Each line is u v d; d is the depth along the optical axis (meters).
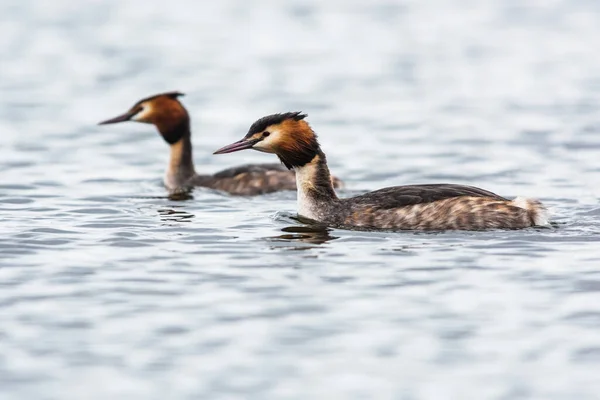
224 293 13.20
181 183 20.97
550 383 10.77
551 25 41.38
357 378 10.87
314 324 12.18
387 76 32.59
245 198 19.42
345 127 25.91
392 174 21.16
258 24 42.06
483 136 24.55
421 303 12.79
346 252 14.88
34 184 20.03
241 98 29.72
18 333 11.95
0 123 26.31
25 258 14.64
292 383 10.77
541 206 16.16
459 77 32.28
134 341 11.73
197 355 11.39
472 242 15.23
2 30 39.88
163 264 14.40
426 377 10.90
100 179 20.89
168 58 35.53
